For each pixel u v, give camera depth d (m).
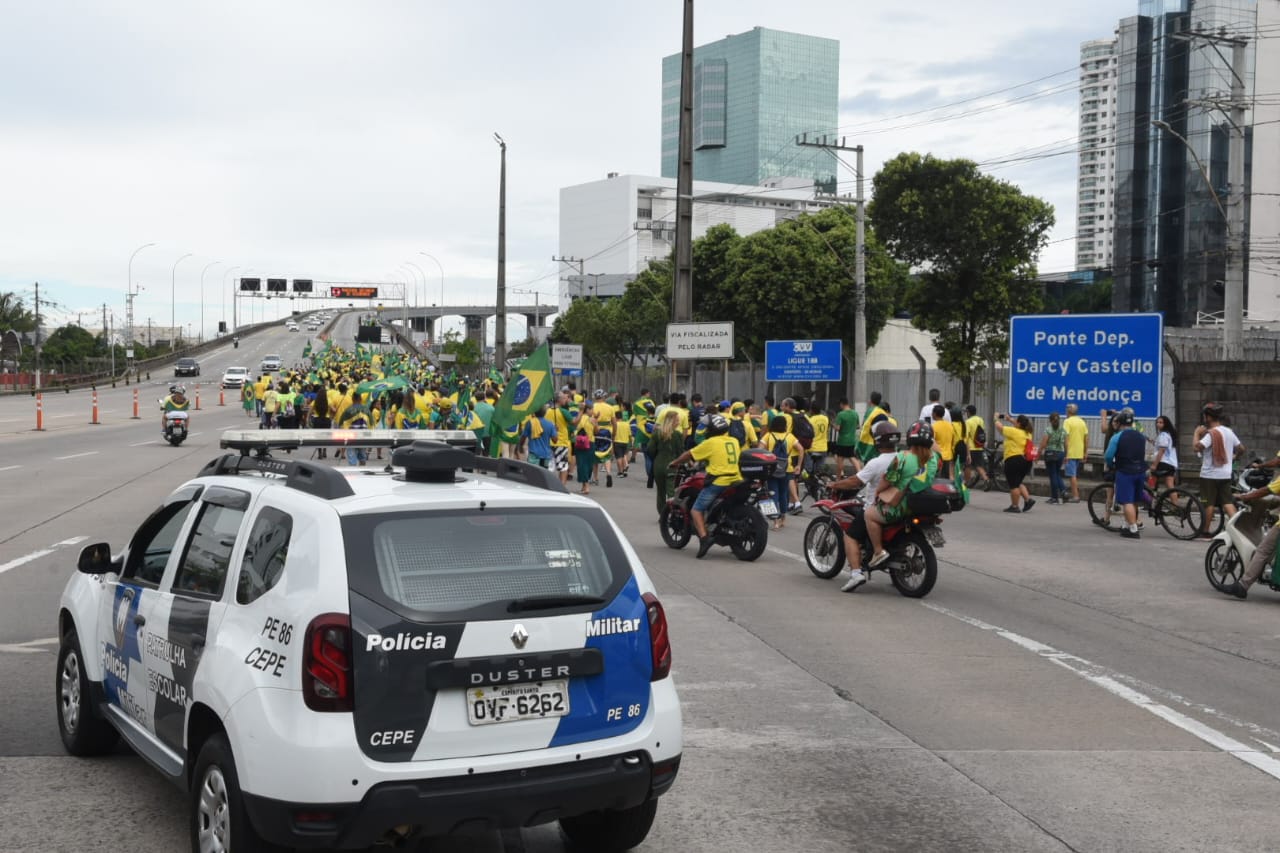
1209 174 84.81
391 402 27.66
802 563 14.13
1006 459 20.97
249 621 4.43
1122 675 8.46
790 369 39.38
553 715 4.35
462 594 4.30
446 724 4.19
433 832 4.17
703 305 61.06
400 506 4.39
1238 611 11.18
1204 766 6.32
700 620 10.43
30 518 16.64
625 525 17.84
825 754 6.49
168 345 151.50
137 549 5.90
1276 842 5.20
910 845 5.13
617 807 4.51
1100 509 18.81
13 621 9.73
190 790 4.63
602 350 79.12
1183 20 86.56
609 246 171.00
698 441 17.92
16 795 5.69
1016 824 5.40
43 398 70.00
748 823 5.40
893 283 54.22
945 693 7.88
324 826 4.03
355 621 4.12
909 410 39.25
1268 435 23.91
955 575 13.32
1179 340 41.25
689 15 28.98
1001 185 45.84
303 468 4.74
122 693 5.65
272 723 4.10
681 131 29.17
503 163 49.53
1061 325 25.17
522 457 23.58
